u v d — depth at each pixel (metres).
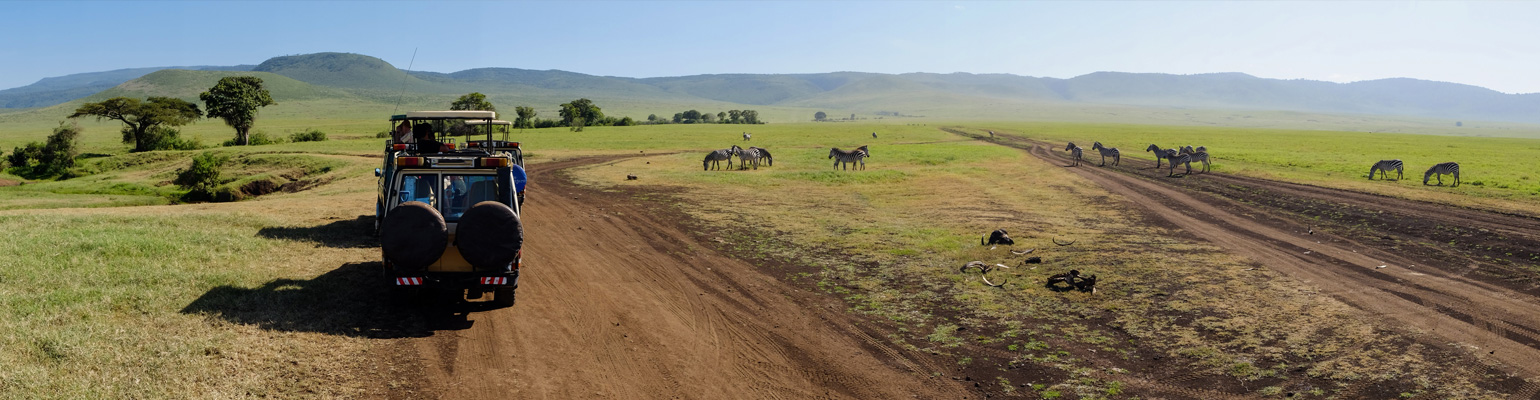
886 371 8.09
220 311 8.88
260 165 43.44
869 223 19.39
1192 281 12.35
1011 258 14.60
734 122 194.75
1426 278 12.56
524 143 62.97
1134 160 47.66
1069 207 23.31
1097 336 9.30
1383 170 31.55
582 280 12.21
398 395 6.87
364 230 15.91
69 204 26.03
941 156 48.09
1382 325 9.61
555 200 24.20
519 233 9.57
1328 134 106.25
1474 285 12.01
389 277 9.53
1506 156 50.31
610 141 68.19
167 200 32.97
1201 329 9.58
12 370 6.45
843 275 12.95
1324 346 8.77
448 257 9.55
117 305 8.80
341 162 42.81
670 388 7.46
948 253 15.03
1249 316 10.14
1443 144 72.50
